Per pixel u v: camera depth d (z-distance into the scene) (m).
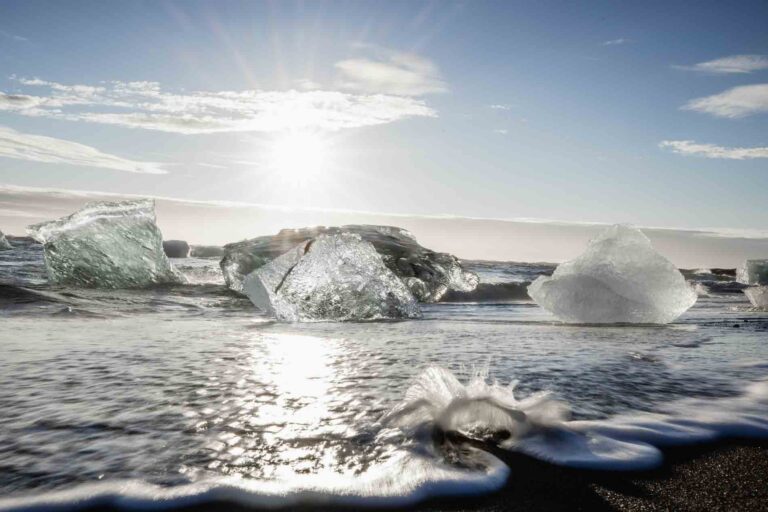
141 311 4.39
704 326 4.32
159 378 2.04
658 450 1.41
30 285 5.66
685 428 1.56
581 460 1.34
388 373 2.21
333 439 1.43
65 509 1.06
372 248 4.87
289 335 3.31
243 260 6.69
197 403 1.72
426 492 1.17
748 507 1.15
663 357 2.73
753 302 6.31
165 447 1.35
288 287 4.46
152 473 1.21
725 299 8.27
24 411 1.60
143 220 6.36
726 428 1.57
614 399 1.86
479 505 1.13
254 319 4.25
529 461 1.33
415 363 2.43
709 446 1.45
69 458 1.27
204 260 14.72
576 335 3.59
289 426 1.53
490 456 1.35
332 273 4.61
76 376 2.04
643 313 4.54
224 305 5.12
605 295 4.56
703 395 1.93
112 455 1.30
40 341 2.78
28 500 1.08
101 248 6.00
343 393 1.88
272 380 2.05
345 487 1.17
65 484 1.14
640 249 4.73
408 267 7.55
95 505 1.07
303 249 4.78
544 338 3.40
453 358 2.57
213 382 2.00
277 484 1.18
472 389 1.62
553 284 4.73
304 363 2.38
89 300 4.69
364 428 1.52
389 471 1.25
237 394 1.84
